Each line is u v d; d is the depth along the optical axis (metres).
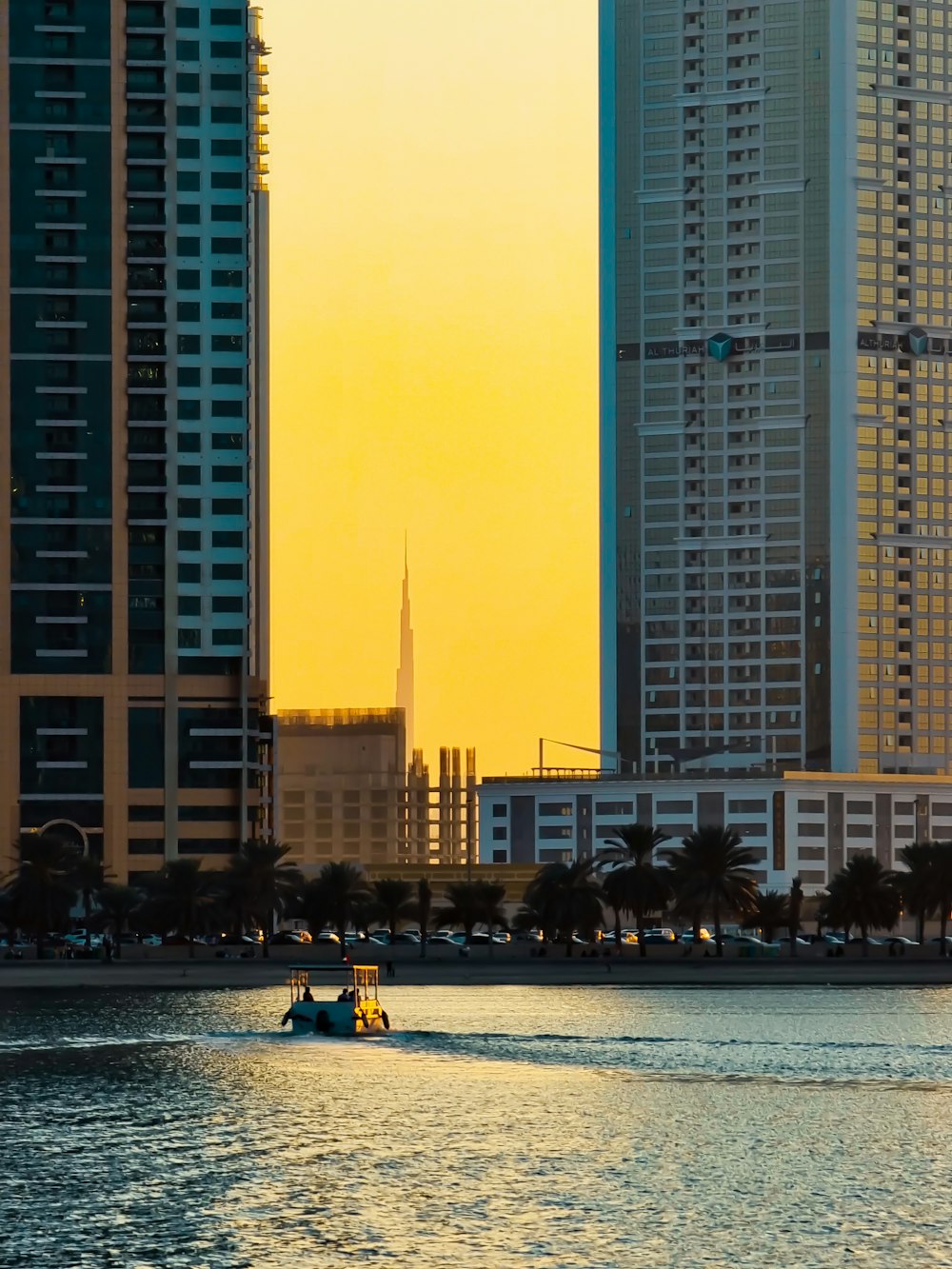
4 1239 120.56
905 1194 135.12
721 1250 119.62
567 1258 117.25
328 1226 123.69
